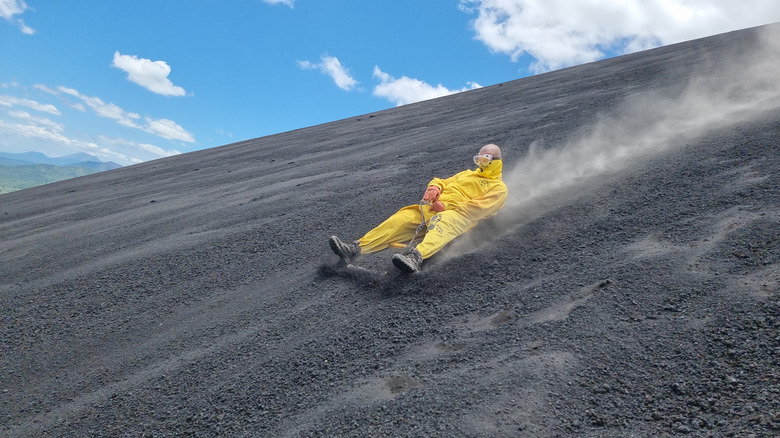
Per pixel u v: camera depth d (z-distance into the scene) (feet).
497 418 7.08
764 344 7.41
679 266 10.12
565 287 10.66
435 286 12.07
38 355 13.11
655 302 9.18
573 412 7.02
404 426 7.35
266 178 35.94
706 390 6.92
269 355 10.77
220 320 13.23
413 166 28.96
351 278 13.69
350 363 9.70
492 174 14.82
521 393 7.50
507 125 35.65
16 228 34.40
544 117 35.06
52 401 10.86
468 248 13.79
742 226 10.91
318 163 38.32
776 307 8.05
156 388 10.45
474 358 8.81
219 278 16.49
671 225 12.24
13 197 58.34
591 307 9.48
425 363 9.03
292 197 26.86
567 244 12.97
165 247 21.12
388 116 67.62
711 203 12.78
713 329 8.05
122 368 11.72
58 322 15.02
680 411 6.68
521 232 14.20
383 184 25.68
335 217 20.95
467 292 11.66
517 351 8.68
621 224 13.25
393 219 14.46
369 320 11.24
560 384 7.58
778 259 9.31
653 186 15.21
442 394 7.88
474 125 40.34
